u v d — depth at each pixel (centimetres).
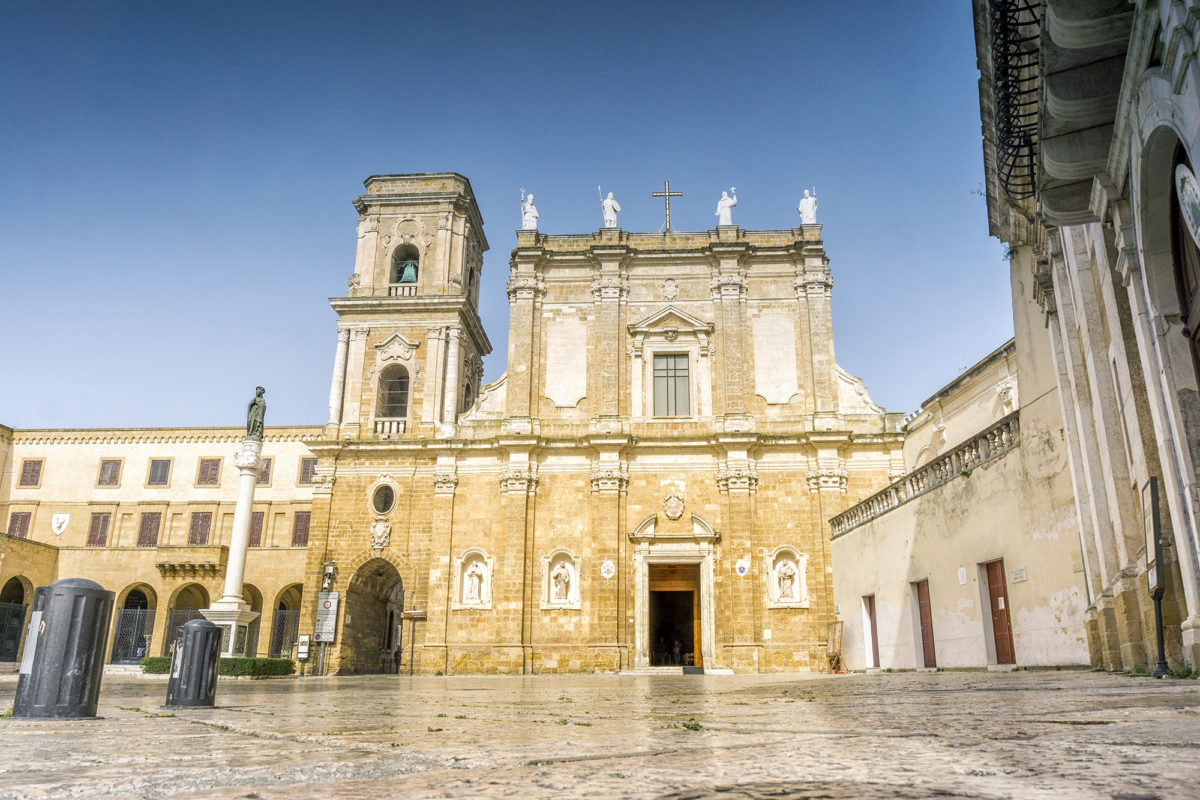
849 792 237
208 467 5259
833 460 3562
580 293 3922
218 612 3234
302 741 476
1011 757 305
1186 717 452
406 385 4034
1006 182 1262
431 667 3441
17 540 4628
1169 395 975
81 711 755
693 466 3638
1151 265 984
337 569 3647
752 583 3459
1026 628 1645
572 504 3619
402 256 4191
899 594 2222
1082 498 1461
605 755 360
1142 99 870
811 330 3769
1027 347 1702
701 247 3891
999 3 991
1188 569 989
